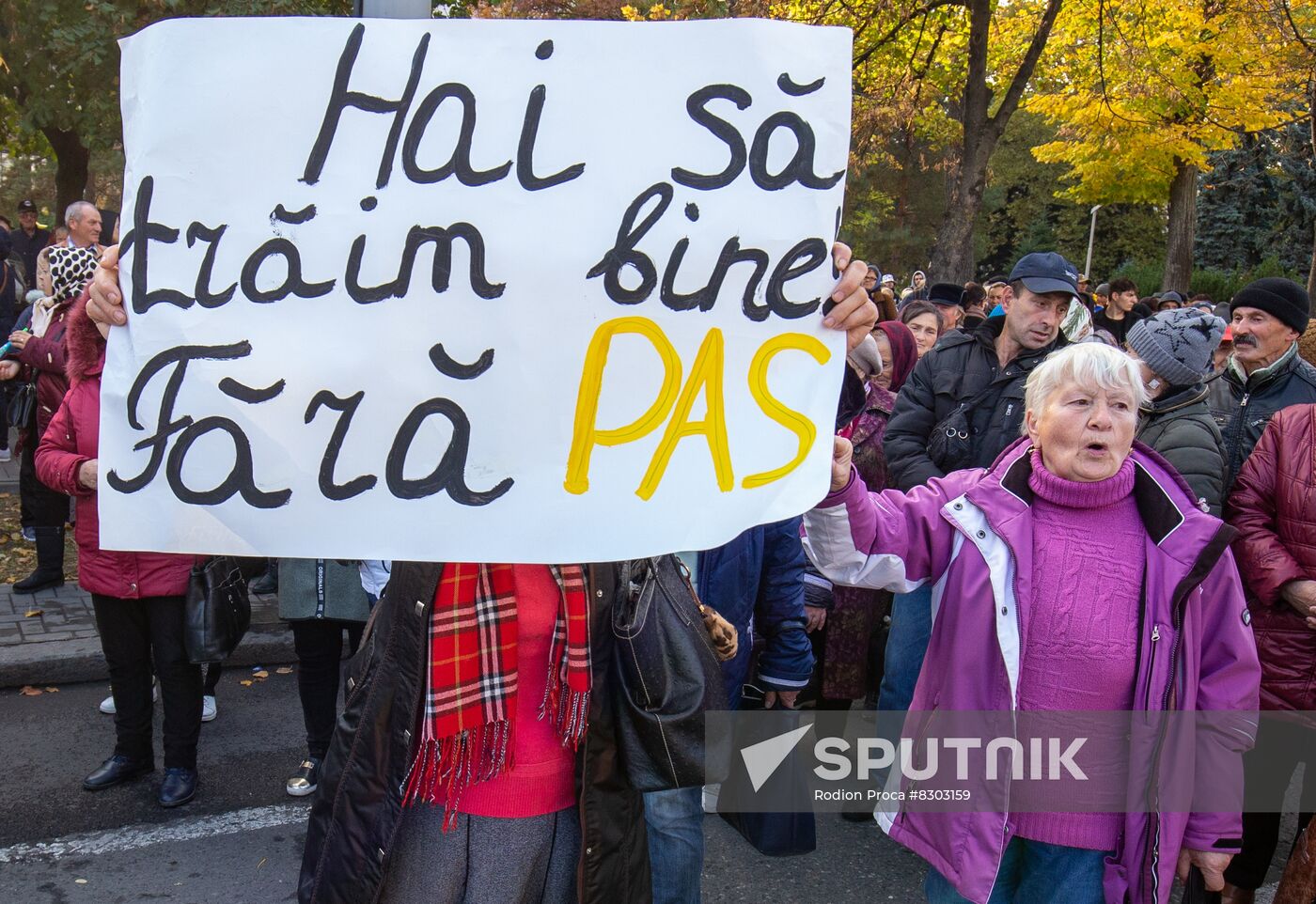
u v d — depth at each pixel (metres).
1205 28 14.48
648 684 1.96
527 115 1.88
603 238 1.90
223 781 4.16
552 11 16.88
